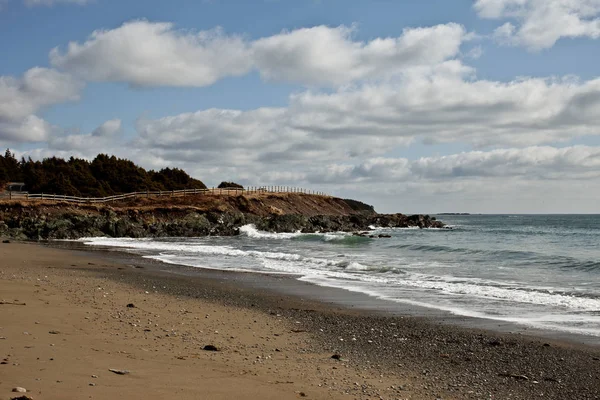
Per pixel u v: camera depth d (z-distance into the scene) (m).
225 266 27.50
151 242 50.19
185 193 81.25
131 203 71.06
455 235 64.69
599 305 15.82
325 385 7.80
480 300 16.78
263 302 16.30
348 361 9.48
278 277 22.75
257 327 12.22
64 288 16.45
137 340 9.85
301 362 9.19
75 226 56.03
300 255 35.25
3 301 12.91
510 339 11.59
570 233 68.56
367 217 89.62
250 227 68.75
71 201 64.88
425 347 10.80
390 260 31.02
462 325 13.05
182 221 64.62
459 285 20.08
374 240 53.94
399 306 15.75
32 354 8.12
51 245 42.84
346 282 21.17
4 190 71.69
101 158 89.75
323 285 20.31
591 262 27.98
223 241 53.12
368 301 16.67
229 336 10.97
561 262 28.58
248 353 9.57
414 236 62.56
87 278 20.27
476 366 9.48
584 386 8.43
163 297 16.19
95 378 7.12
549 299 16.88
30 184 75.06
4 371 7.09
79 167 83.50
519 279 22.00
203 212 69.94
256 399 6.83
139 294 16.42
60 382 6.79
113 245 44.47
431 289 19.19
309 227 72.62
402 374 8.80
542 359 10.03
